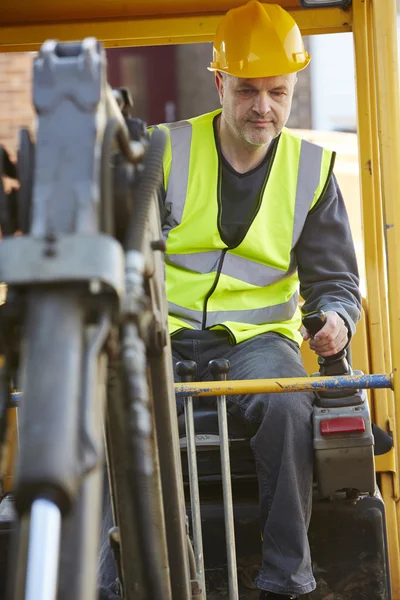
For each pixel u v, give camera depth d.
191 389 2.90
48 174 1.58
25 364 1.43
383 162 2.91
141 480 1.97
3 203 1.70
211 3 4.02
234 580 2.97
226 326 3.44
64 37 4.07
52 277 1.45
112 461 1.96
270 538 3.05
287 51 3.42
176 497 2.21
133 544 2.08
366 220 3.95
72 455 1.36
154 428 2.07
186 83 10.75
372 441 3.14
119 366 1.74
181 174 3.55
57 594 1.40
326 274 3.54
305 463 3.13
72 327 1.45
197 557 2.96
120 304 1.50
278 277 3.57
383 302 3.93
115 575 3.04
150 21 4.06
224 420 2.96
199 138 3.58
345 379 2.89
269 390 2.90
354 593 3.22
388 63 2.92
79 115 1.61
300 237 3.60
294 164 3.58
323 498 3.29
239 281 3.54
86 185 1.57
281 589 2.99
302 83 10.86
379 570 3.22
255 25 3.45
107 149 1.59
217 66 3.47
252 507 3.23
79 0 3.97
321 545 3.22
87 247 1.46
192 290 3.52
